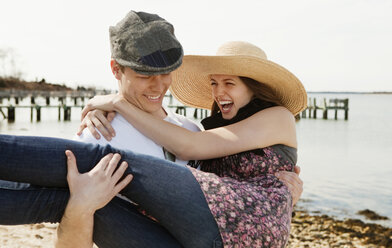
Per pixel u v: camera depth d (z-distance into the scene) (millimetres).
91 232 1697
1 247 5512
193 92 3139
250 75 2441
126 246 1765
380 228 9352
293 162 2332
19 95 52469
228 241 1729
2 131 25656
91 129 2141
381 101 112000
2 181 1627
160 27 2062
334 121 41094
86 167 1682
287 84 2535
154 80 2098
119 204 1819
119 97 2232
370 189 13211
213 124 2588
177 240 1812
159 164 1780
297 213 10531
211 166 2322
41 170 1581
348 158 19484
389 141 26078
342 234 8992
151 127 2156
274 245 1819
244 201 1836
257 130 2217
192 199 1743
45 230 6523
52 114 43344
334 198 12062
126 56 2023
